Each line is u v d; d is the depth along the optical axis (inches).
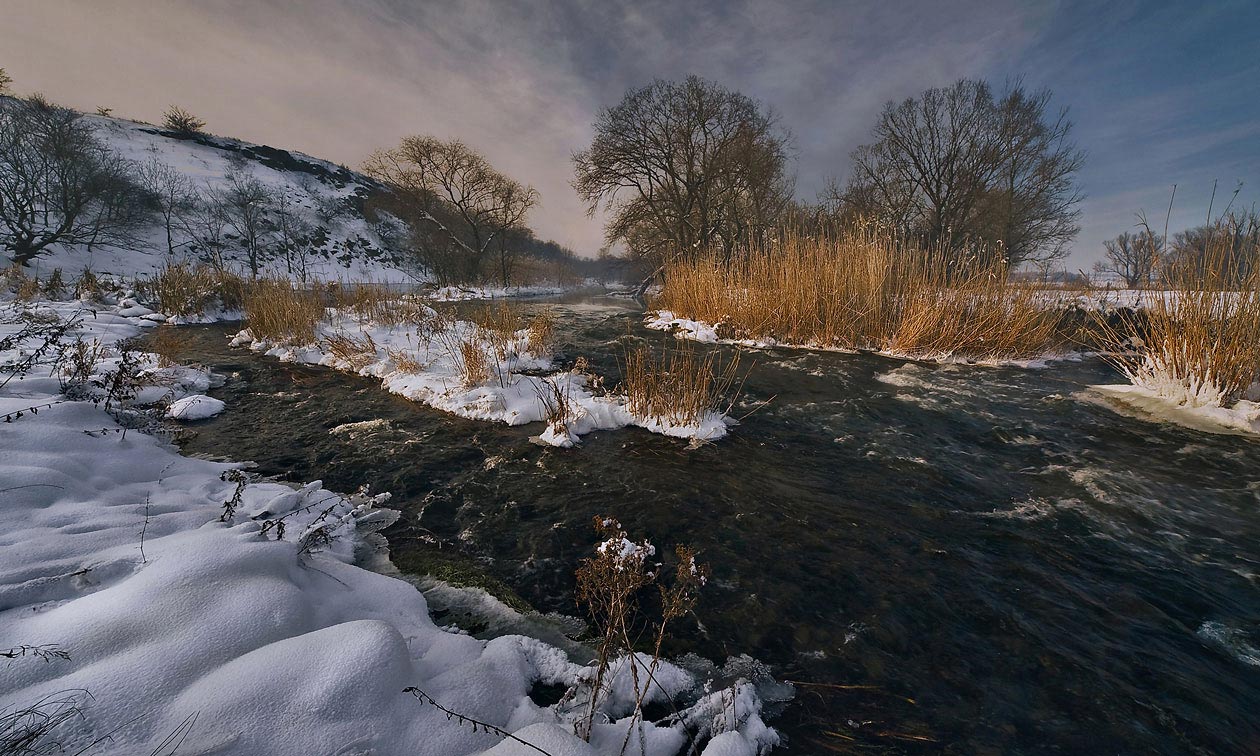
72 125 1121.4
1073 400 226.8
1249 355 191.2
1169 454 166.1
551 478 147.7
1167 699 73.9
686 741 62.7
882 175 993.5
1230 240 200.4
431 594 94.7
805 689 74.8
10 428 115.1
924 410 214.8
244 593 67.4
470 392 215.2
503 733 54.7
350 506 124.9
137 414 165.0
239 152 2144.4
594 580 76.7
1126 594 98.2
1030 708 72.1
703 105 898.1
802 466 159.2
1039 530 121.8
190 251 1352.1
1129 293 339.9
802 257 405.4
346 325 383.2
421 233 1289.4
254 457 156.4
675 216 989.2
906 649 83.3
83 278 532.7
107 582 69.2
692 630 87.4
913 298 347.3
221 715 48.7
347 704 53.2
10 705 45.6
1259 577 103.5
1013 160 838.5
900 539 117.5
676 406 191.2
